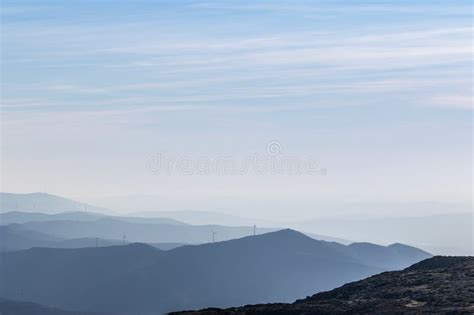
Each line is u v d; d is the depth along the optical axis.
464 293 185.62
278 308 187.88
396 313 172.00
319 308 184.62
